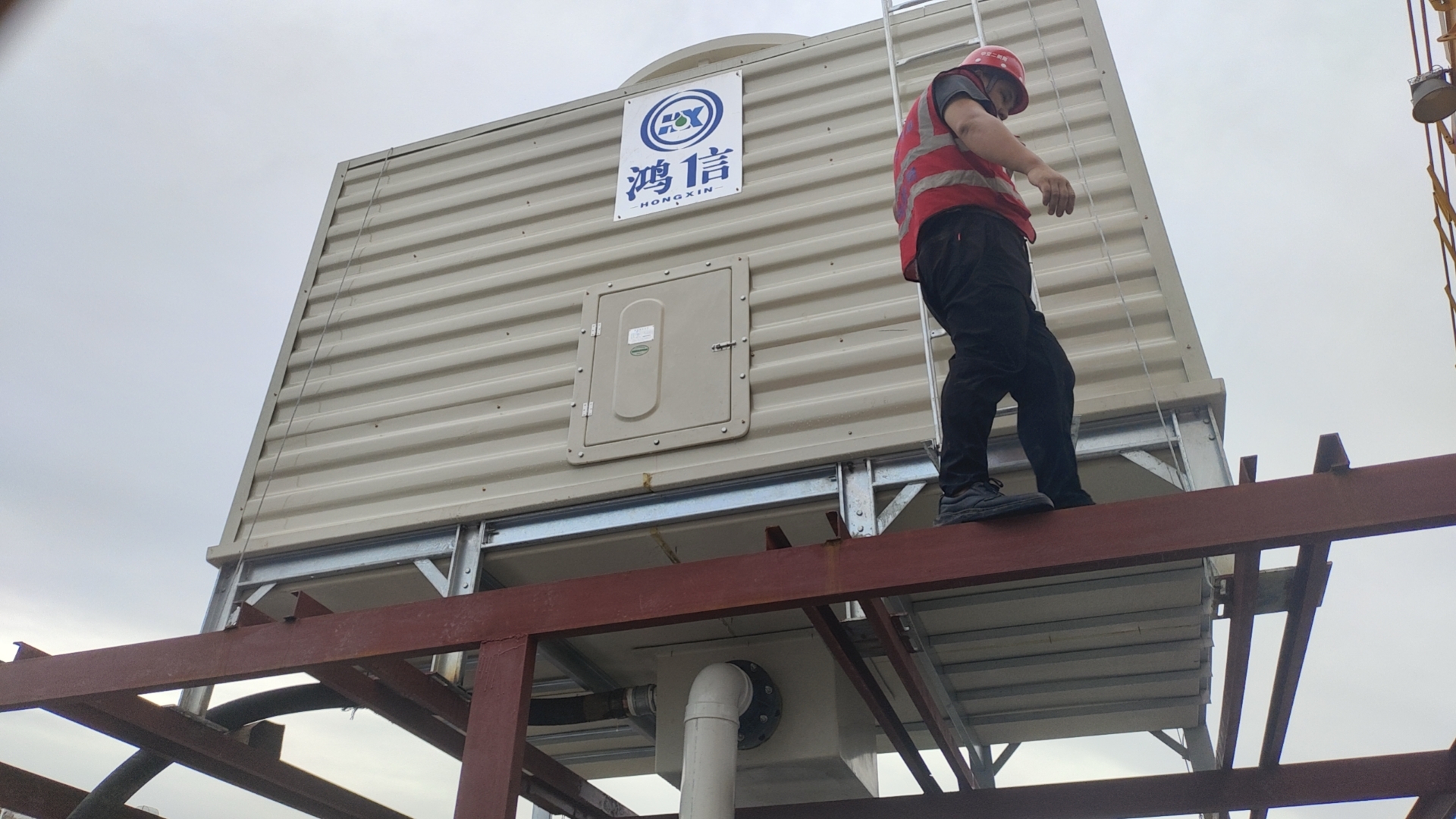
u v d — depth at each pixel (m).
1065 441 3.33
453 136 6.21
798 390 4.54
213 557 4.99
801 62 5.56
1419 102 4.70
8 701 3.70
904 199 3.48
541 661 5.44
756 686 4.88
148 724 3.92
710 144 5.49
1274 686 3.66
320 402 5.41
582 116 5.94
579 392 4.89
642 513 4.49
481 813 2.98
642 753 6.37
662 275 5.12
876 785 5.36
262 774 4.43
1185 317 4.14
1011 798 4.57
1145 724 5.80
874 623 3.17
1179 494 2.81
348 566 4.82
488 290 5.45
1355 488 2.67
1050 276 4.40
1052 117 4.84
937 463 3.44
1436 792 4.03
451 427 5.02
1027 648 5.04
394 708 4.15
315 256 6.00
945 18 5.32
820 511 4.35
